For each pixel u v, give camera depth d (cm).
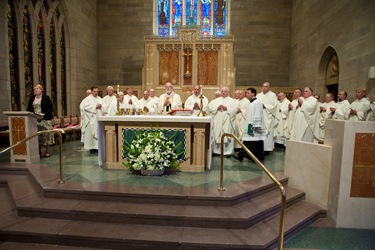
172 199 345
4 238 306
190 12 1278
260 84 1261
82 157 585
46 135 567
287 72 1252
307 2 1023
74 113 1099
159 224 317
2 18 725
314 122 586
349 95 714
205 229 310
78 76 1127
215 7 1269
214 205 342
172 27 1296
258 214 327
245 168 497
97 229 306
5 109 735
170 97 686
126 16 1287
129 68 1298
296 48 1155
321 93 918
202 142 462
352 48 700
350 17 708
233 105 613
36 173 440
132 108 554
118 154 483
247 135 545
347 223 358
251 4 1246
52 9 970
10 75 787
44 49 951
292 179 439
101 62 1308
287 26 1240
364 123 345
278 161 571
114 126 477
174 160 449
